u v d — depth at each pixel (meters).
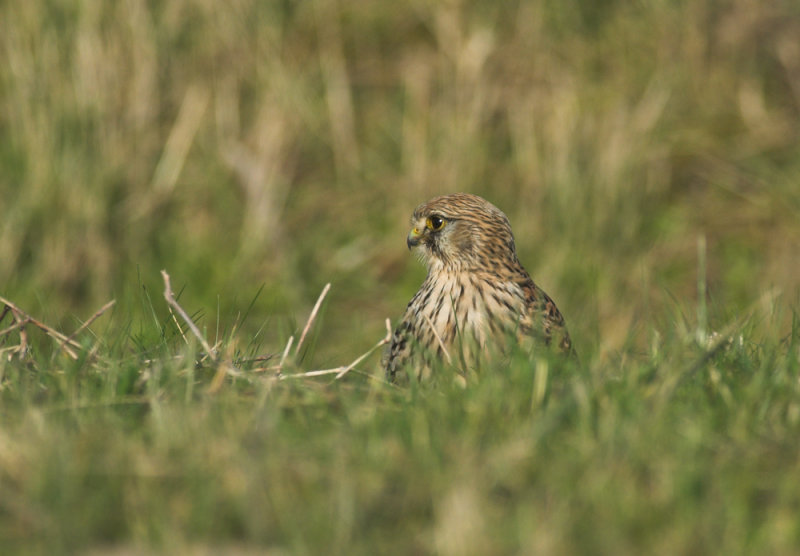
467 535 4.98
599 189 17.34
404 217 17.73
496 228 8.94
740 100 18.67
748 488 5.52
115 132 17.56
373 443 5.89
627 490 5.40
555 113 18.08
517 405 6.51
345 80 18.70
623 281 16.75
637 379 7.00
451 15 18.89
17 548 5.08
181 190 17.77
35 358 8.18
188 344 7.96
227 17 18.39
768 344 8.27
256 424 6.30
